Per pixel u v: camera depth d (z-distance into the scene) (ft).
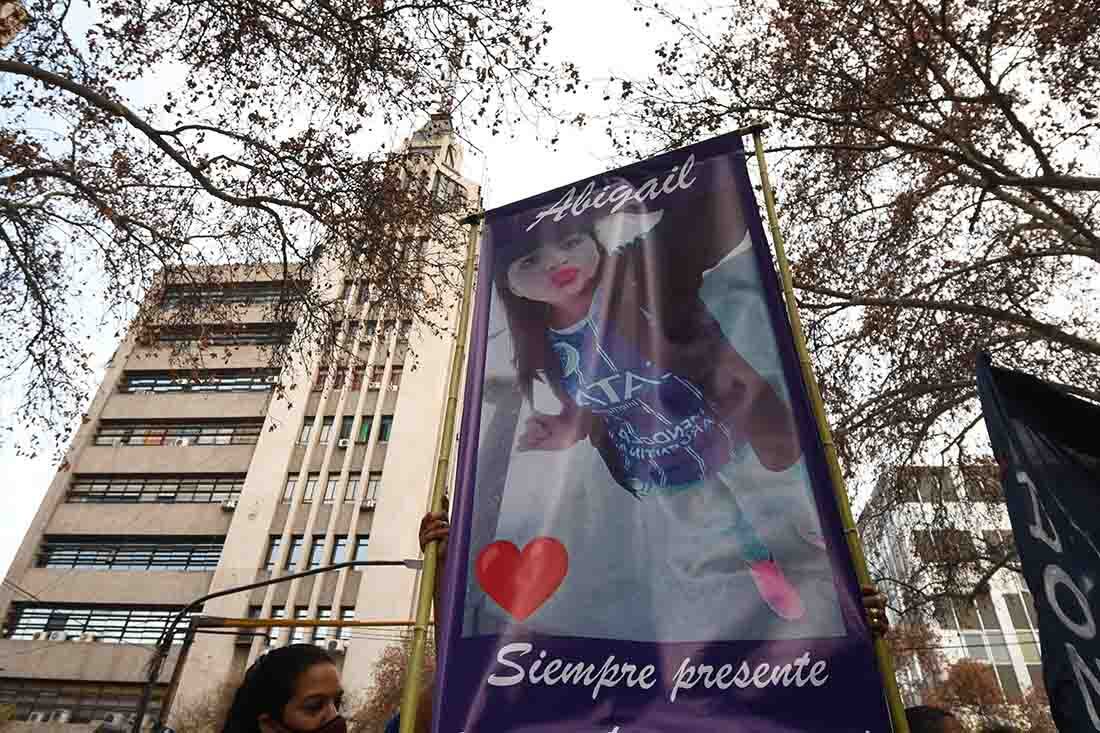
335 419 111.65
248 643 94.02
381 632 91.15
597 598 9.71
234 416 117.19
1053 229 37.47
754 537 9.88
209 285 39.65
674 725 8.61
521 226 14.02
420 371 112.57
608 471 10.78
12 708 92.94
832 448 10.32
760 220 12.63
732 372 11.27
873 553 49.62
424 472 104.12
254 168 33.42
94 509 111.96
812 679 8.73
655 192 13.57
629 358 11.80
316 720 7.41
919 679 95.45
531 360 12.12
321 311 39.14
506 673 9.18
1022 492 9.48
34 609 103.86
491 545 10.32
